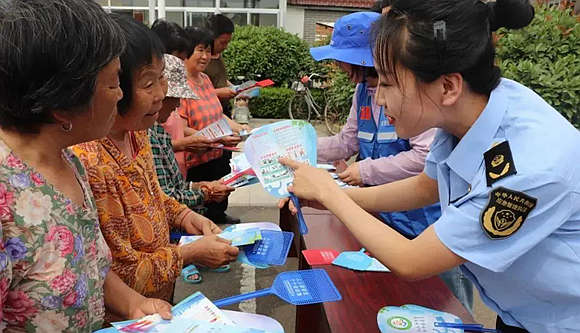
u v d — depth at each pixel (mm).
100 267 1086
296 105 10266
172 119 2820
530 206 946
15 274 864
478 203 1009
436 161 1282
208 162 3527
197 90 3322
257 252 1502
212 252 1454
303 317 1585
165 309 1128
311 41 14219
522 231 970
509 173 967
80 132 947
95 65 872
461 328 1188
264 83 4465
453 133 1156
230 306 3023
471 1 1008
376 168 2082
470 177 1104
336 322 1224
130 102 1299
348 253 1579
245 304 3055
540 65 3303
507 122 1041
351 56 2055
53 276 897
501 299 1140
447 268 1059
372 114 2271
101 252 1089
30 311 892
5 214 842
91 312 1012
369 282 1421
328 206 1299
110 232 1260
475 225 1003
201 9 13656
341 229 1827
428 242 1054
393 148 2205
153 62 1321
